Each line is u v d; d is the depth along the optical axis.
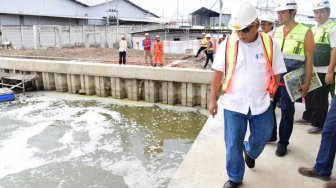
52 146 9.52
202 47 20.20
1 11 35.53
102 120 12.26
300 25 3.84
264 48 2.88
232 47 2.93
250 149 3.30
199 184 3.48
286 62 3.87
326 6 4.46
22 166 8.15
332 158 3.41
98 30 37.62
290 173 3.64
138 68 14.61
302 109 6.07
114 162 8.46
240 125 3.04
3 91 15.41
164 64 17.11
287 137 4.02
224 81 3.05
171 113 13.23
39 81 17.39
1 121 11.93
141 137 10.48
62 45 34.12
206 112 13.30
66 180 7.44
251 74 2.91
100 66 15.43
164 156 8.91
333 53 3.99
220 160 4.04
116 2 51.12
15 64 17.53
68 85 16.69
